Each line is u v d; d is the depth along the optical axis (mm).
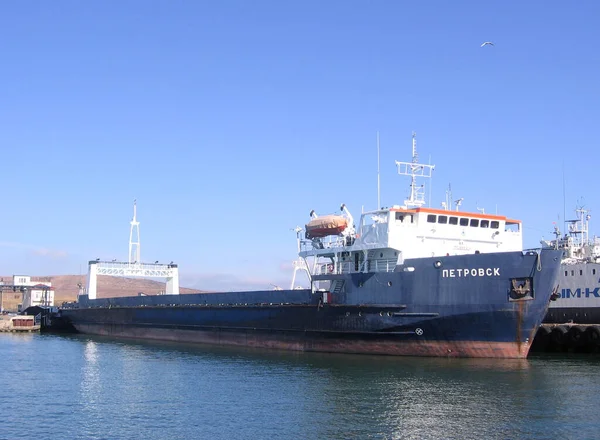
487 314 35281
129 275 69000
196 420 24859
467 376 31703
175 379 33656
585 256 54719
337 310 40406
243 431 23234
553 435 21969
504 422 23531
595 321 46594
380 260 41156
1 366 39875
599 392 28094
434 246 40250
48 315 76375
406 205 41969
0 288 112500
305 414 25328
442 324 36469
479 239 41625
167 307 55125
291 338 43469
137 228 69375
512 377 31344
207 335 50812
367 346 39438
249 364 37969
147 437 22719
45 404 28109
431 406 25953
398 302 37812
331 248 44000
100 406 27578
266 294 45688
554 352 45344
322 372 34062
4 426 24422
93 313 66688
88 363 40938
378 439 22000
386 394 28188
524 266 34438
